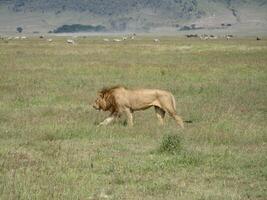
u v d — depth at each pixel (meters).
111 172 12.05
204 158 13.26
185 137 15.81
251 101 23.42
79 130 16.50
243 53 57.06
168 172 12.12
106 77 32.69
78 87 27.89
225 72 36.03
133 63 42.34
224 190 10.77
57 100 23.42
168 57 50.78
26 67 38.72
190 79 32.12
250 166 12.73
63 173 11.80
